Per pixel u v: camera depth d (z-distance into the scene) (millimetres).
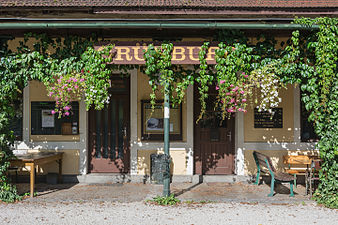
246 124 8359
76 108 8367
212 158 8609
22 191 7281
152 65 6145
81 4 6508
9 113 6578
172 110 8391
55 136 8367
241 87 6172
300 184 7969
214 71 6527
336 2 6727
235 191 7285
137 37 6496
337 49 6012
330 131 6105
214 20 6078
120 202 6426
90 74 6215
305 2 6828
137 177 8258
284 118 8312
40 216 5570
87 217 5516
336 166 6125
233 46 6188
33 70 6355
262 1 6965
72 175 8305
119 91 8578
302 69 6148
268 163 6879
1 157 6305
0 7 6500
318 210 5895
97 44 6211
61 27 5910
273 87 6176
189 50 6164
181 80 6414
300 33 6184
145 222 5277
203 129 8625
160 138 8367
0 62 6332
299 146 8273
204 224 5199
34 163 6684
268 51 6238
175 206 6141
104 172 8570
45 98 8359
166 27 5934
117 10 6625
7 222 5270
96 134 8602
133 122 8367
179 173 8352
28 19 6035
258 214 5684
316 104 6098
